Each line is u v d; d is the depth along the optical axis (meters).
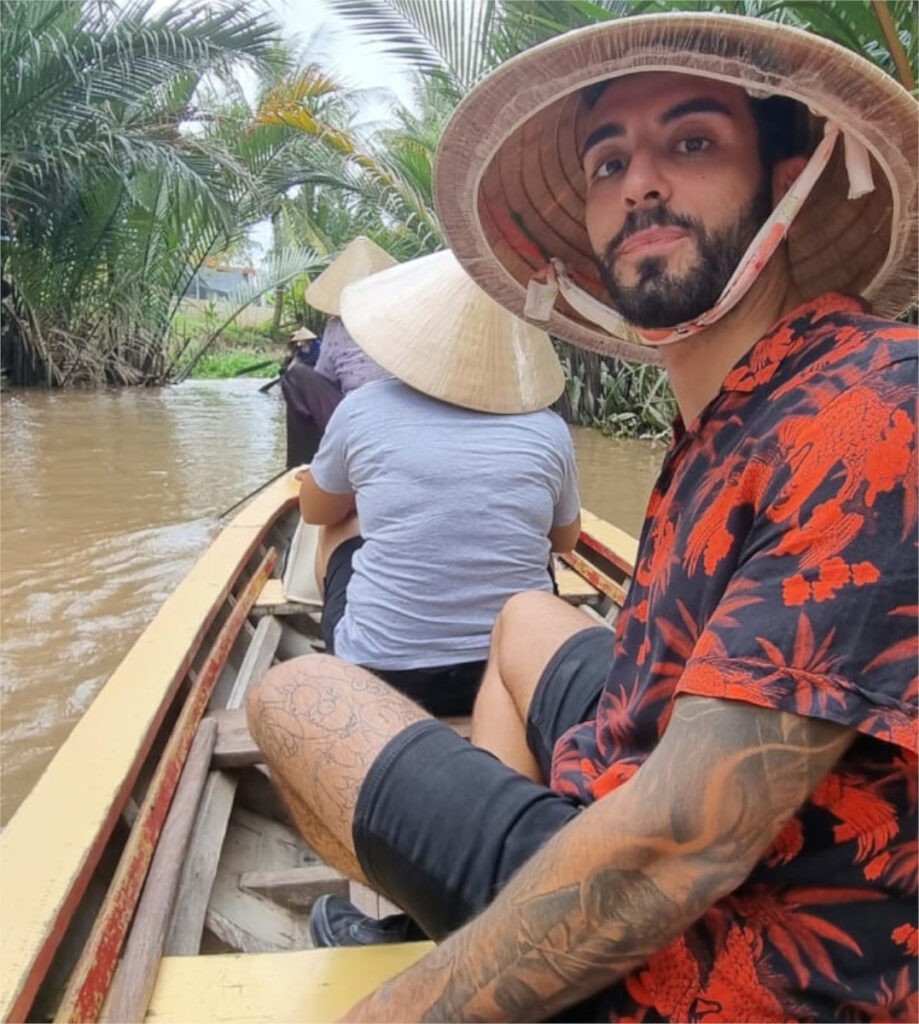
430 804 0.95
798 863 0.71
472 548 1.69
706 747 0.66
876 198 0.94
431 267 1.94
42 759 2.50
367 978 1.08
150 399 11.02
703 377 0.91
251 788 1.76
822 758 0.65
